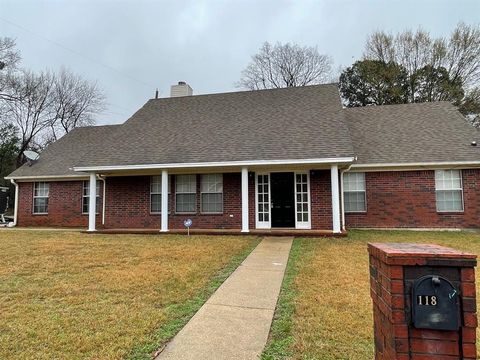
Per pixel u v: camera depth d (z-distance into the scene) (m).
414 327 1.70
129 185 13.93
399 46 27.08
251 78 35.06
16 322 3.68
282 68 34.47
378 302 2.01
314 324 3.58
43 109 30.36
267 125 12.81
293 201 12.38
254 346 3.12
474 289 1.66
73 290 4.83
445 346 1.66
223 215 12.84
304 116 12.95
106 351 3.01
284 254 7.59
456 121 13.69
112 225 13.91
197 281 5.29
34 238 10.70
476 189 11.80
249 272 5.95
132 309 4.07
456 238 9.66
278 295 4.63
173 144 12.77
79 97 32.78
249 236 10.82
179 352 3.01
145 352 3.01
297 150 11.00
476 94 24.39
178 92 17.64
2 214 18.70
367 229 12.30
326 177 12.12
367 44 28.25
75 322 3.67
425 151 12.39
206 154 11.77
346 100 30.19
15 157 29.22
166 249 8.22
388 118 14.80
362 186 12.73
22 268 6.22
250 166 11.55
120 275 5.63
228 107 14.84
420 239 9.54
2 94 27.45
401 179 12.38
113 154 12.80
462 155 11.88
